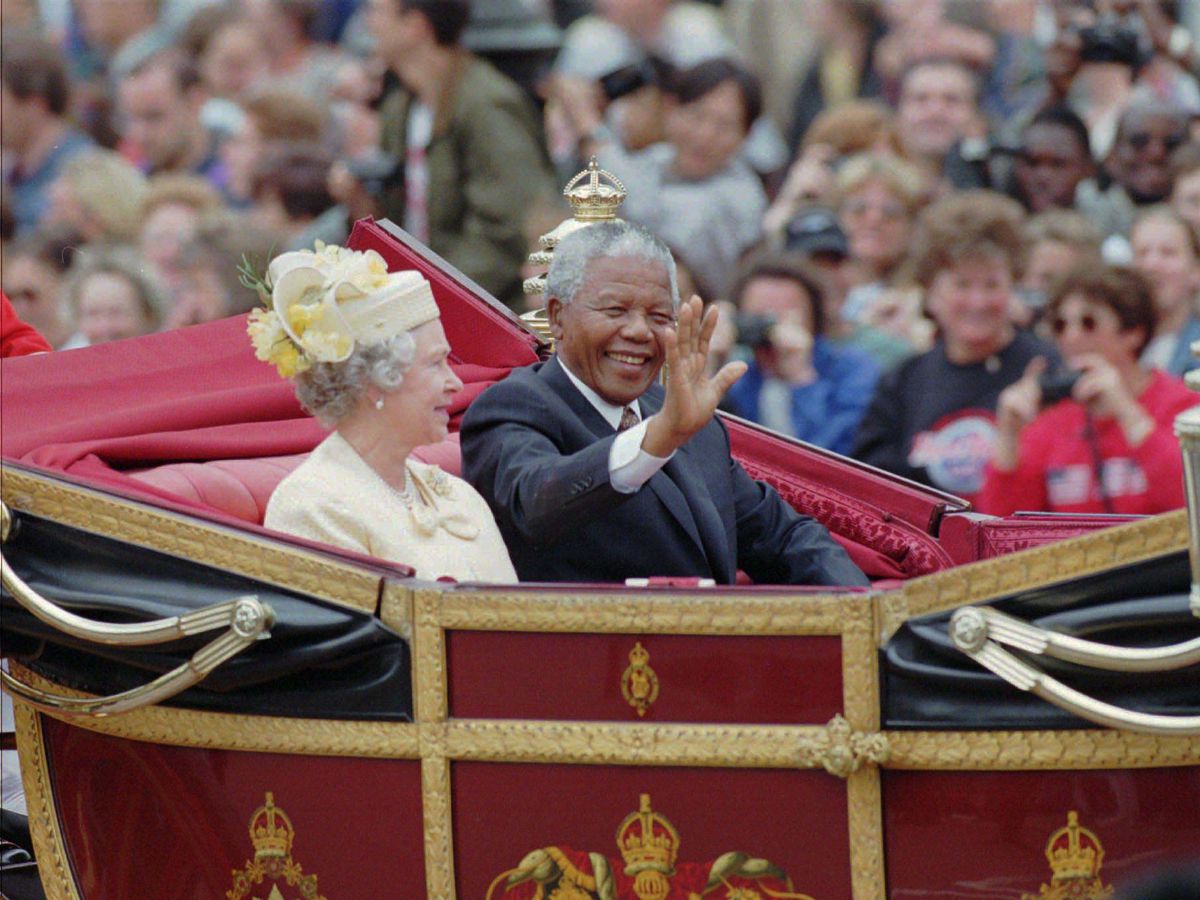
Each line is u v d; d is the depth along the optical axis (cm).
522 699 1011
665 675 992
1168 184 2142
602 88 2273
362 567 1034
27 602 1081
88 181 2330
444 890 1028
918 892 985
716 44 2281
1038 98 2220
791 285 2166
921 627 963
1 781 1480
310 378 1129
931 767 973
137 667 1080
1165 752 950
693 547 1230
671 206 2242
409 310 1130
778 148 2272
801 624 973
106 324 2295
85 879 1147
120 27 2373
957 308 2116
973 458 2122
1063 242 2128
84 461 1183
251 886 1077
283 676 1045
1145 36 2202
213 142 2361
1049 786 965
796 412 2173
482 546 1173
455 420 1398
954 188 2214
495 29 2292
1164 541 923
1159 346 2108
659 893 1009
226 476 1224
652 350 1215
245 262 1137
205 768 1079
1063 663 941
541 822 1017
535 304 2281
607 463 1085
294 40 2375
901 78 2247
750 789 991
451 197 2305
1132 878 970
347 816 1047
